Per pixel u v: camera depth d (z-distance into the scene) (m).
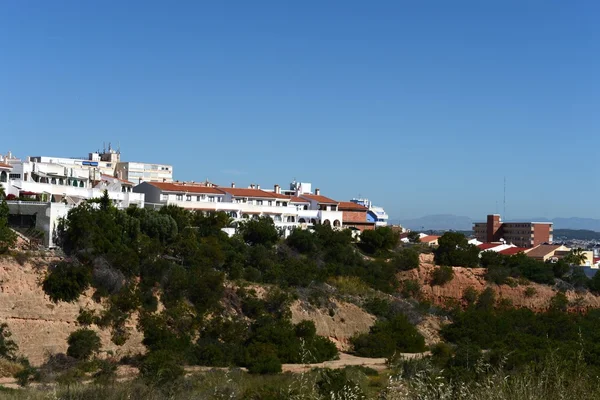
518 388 18.27
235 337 65.75
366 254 106.81
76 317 58.50
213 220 88.19
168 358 55.25
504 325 86.00
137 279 65.31
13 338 53.88
